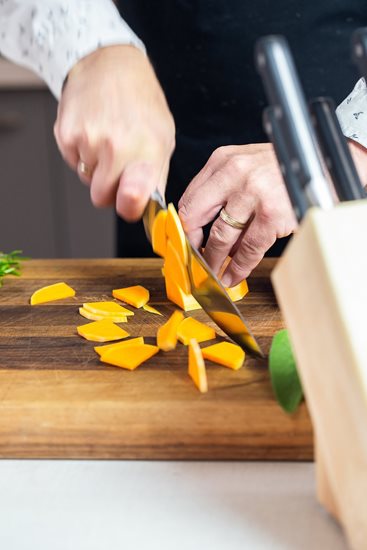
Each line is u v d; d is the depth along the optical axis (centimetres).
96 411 58
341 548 47
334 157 50
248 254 74
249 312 76
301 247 43
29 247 177
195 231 75
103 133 68
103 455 58
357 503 43
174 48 102
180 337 68
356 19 98
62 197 172
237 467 56
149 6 102
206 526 49
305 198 45
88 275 87
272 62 44
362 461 41
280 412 56
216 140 104
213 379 62
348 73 100
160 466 56
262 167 73
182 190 108
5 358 67
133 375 63
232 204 72
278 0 97
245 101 102
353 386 41
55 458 58
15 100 163
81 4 79
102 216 174
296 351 46
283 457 57
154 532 49
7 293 82
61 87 80
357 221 42
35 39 81
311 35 99
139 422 57
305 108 45
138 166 66
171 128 72
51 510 51
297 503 51
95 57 75
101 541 48
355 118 78
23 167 169
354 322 41
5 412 58
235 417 57
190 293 74
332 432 44
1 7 85
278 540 48
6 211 173
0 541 48
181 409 57
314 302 43
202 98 103
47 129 166
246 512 50
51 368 65
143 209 67
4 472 56
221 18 99
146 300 79
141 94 71
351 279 41
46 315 76
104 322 73
